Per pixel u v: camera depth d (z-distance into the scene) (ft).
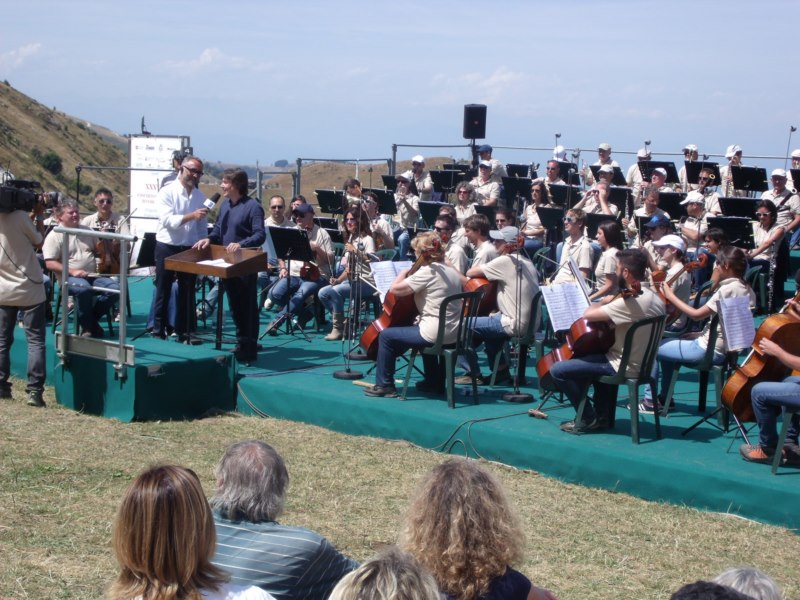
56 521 17.30
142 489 8.36
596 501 19.47
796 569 16.37
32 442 21.83
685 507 19.12
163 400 24.59
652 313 20.88
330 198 43.50
